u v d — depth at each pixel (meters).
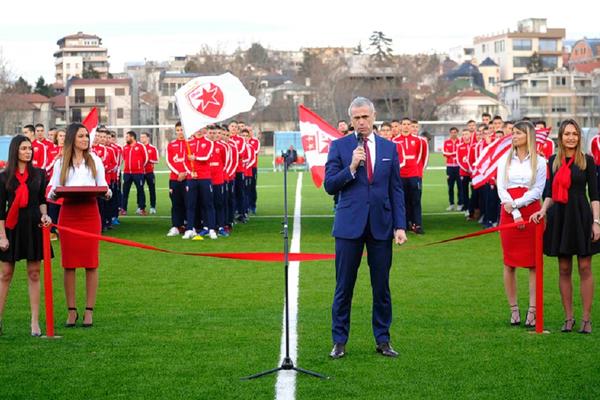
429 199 29.69
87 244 9.73
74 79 94.44
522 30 157.25
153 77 106.69
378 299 8.38
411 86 89.94
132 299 11.42
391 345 8.75
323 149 17.77
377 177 8.25
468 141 23.78
